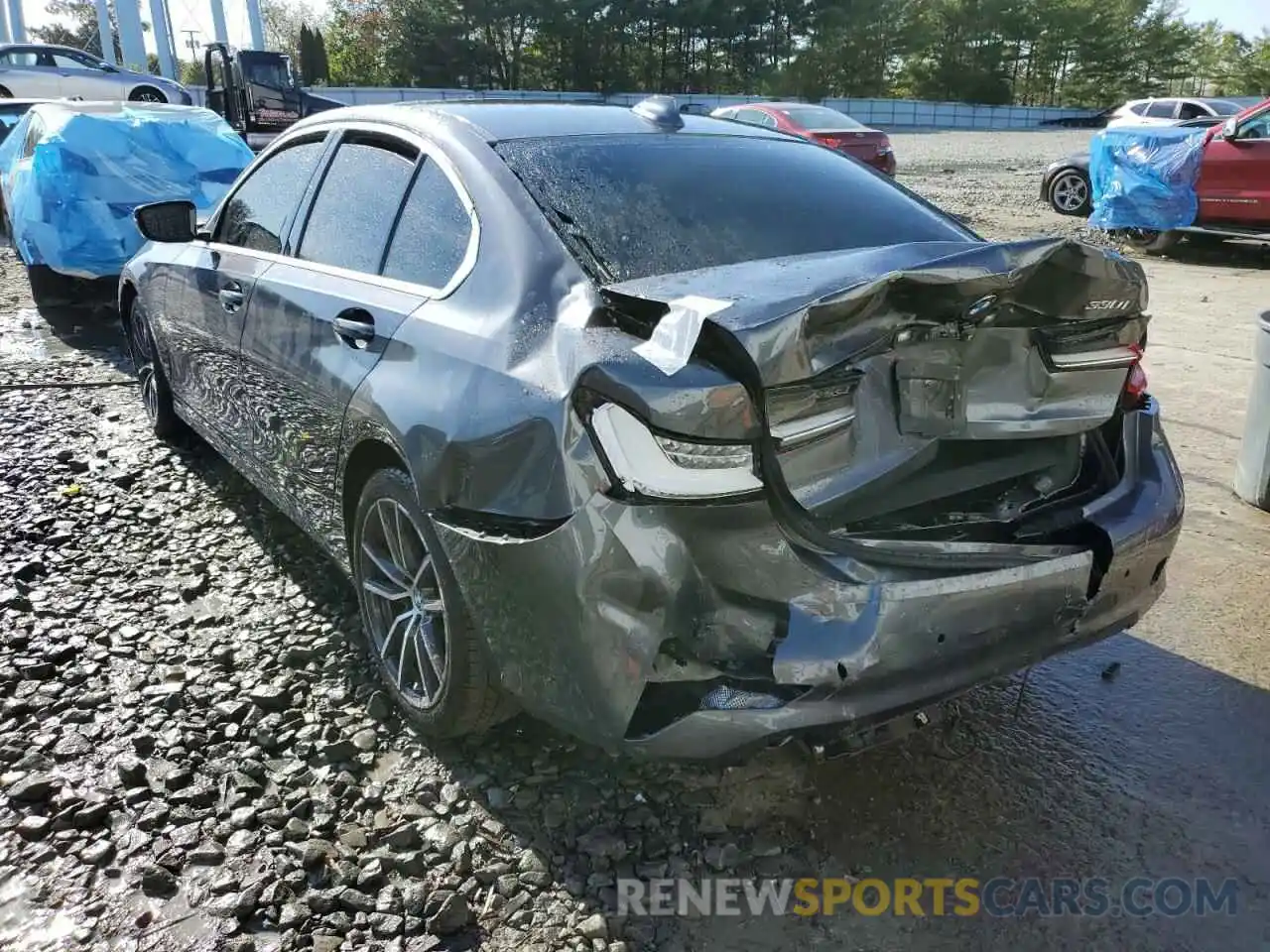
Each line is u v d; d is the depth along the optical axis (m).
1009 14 70.38
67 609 3.57
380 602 3.08
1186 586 3.88
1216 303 9.28
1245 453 4.65
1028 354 2.45
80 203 7.26
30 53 21.28
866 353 2.20
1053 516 2.50
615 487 2.10
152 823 2.54
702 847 2.51
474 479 2.37
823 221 2.92
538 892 2.36
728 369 2.06
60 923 2.25
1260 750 2.92
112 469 4.91
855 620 2.14
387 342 2.79
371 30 62.78
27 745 2.83
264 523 4.32
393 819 2.58
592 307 2.35
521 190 2.73
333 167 3.51
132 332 5.35
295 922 2.26
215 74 19.09
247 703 3.02
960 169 23.06
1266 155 11.16
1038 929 2.30
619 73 62.03
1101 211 12.50
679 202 2.81
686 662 2.15
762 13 63.47
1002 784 2.76
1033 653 2.42
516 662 2.37
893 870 2.46
